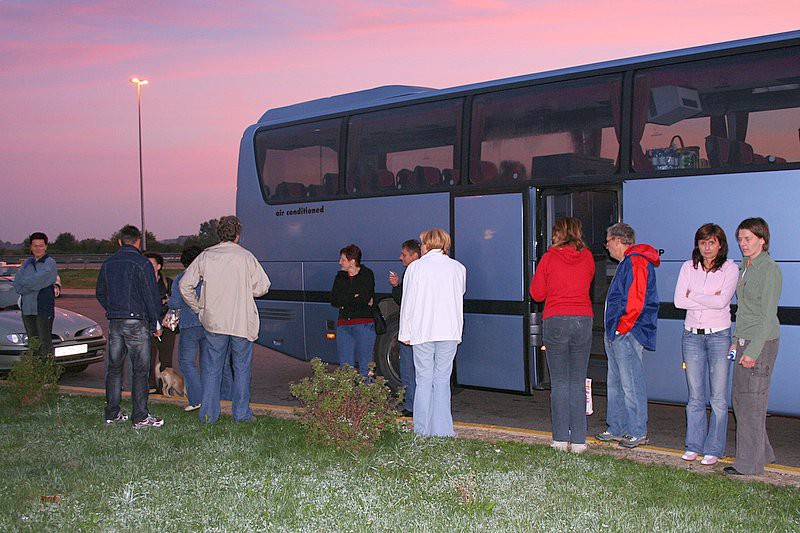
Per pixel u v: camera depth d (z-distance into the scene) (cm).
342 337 1018
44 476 679
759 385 682
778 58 803
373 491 619
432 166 1073
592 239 1020
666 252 852
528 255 965
